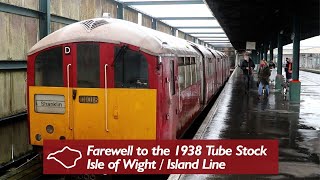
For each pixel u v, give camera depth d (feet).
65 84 23.88
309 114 46.21
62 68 23.97
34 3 41.19
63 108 23.95
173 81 26.81
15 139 39.52
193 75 38.81
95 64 23.38
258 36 138.21
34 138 24.77
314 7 62.13
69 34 24.06
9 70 38.01
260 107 52.11
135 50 22.99
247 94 68.90
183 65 32.50
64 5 47.11
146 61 22.90
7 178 33.09
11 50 37.81
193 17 89.61
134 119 22.91
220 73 83.35
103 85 23.21
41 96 24.43
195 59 40.57
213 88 64.03
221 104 55.11
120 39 23.17
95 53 23.39
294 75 59.47
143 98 22.84
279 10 65.67
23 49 39.88
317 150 28.73
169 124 24.77
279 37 80.02
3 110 37.19
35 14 41.55
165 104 23.76
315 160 26.02
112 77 23.13
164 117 23.58
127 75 23.11
